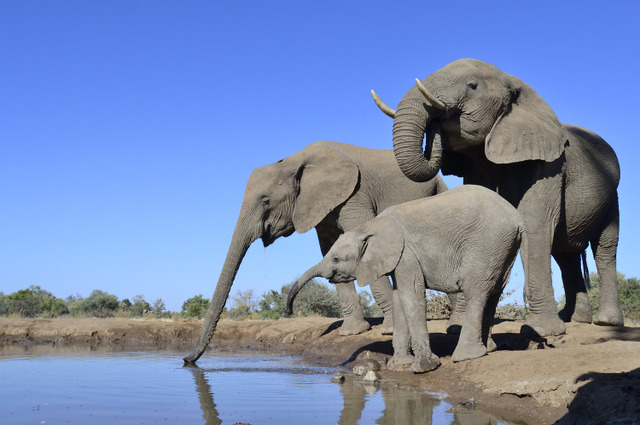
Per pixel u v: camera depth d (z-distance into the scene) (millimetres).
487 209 8383
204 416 6711
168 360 12281
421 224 8586
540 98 10406
